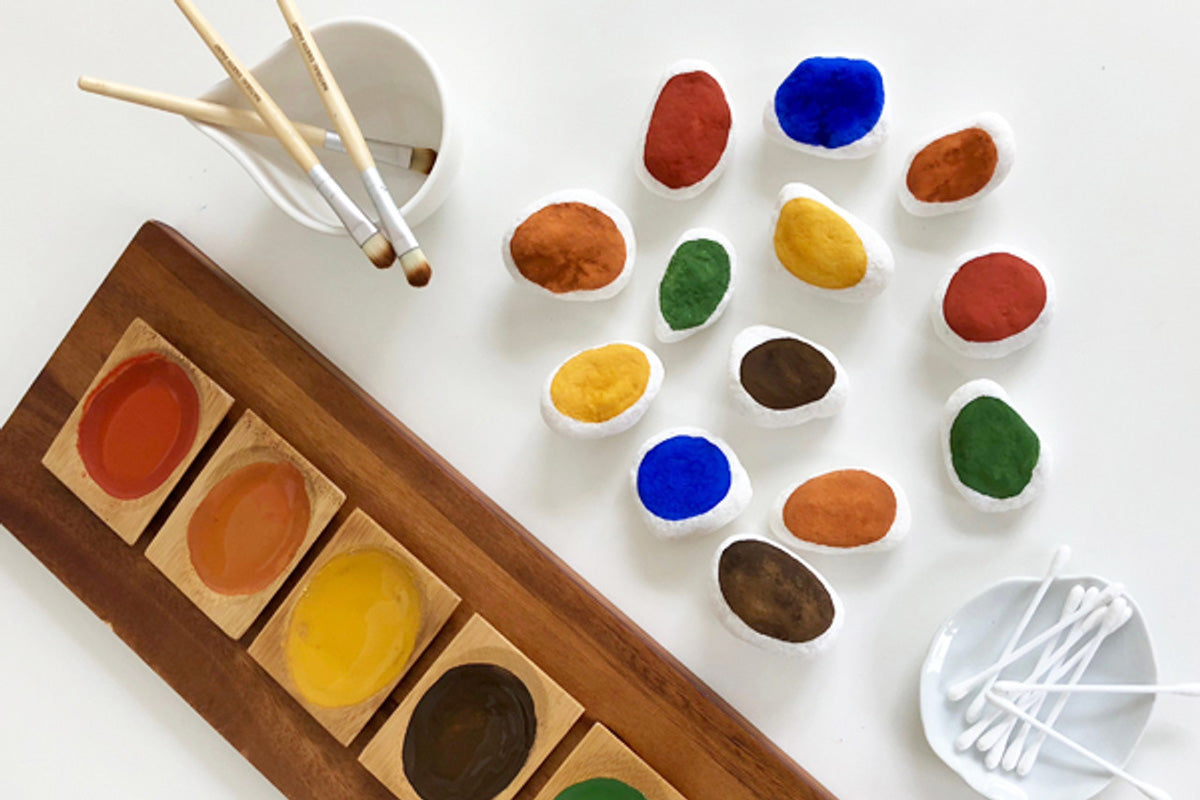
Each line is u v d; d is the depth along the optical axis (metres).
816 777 0.47
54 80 0.51
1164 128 0.46
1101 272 0.47
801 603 0.45
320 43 0.45
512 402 0.49
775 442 0.48
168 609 0.49
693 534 0.46
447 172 0.45
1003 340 0.45
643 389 0.46
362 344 0.50
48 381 0.50
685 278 0.46
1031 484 0.45
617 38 0.48
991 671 0.45
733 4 0.48
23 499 0.50
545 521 0.49
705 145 0.46
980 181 0.45
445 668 0.47
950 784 0.47
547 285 0.47
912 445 0.47
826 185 0.47
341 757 0.48
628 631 0.46
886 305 0.47
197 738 0.51
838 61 0.45
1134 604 0.45
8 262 0.51
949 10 0.47
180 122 0.50
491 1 0.49
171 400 0.49
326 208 0.47
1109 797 0.46
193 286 0.48
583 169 0.48
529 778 0.47
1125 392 0.47
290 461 0.48
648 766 0.46
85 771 0.52
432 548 0.48
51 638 0.52
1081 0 0.46
